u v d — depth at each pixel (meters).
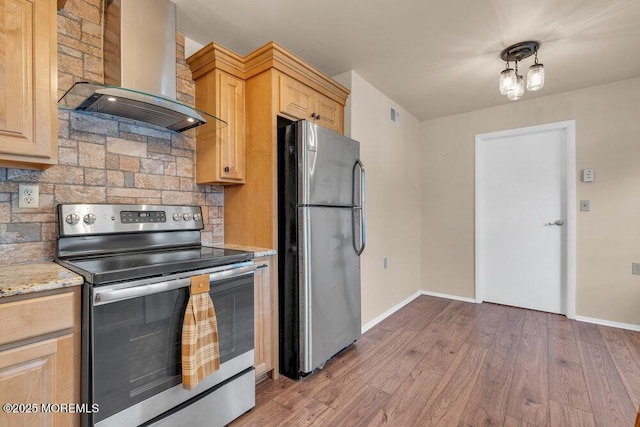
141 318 1.23
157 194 1.91
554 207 3.21
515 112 3.37
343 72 2.69
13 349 0.98
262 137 2.04
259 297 1.91
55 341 1.07
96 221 1.55
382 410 1.68
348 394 1.83
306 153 1.96
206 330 1.40
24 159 1.20
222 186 2.30
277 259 2.06
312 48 2.30
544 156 3.25
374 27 2.04
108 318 1.13
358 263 2.47
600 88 2.91
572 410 1.66
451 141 3.80
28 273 1.19
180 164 2.04
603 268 2.89
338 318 2.23
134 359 1.21
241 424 1.58
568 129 3.06
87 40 1.64
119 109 1.57
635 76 2.73
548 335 2.65
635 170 2.76
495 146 3.55
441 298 3.83
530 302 3.36
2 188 1.37
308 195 1.96
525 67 2.57
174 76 1.77
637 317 2.75
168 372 1.32
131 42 1.60
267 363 1.96
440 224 3.89
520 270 3.41
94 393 1.10
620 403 1.71
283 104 2.05
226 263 1.57
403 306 3.51
